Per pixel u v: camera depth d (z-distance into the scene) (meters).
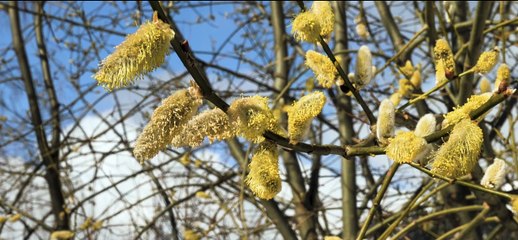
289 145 1.85
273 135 1.81
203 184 6.23
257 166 1.78
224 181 6.23
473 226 3.30
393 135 2.07
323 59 2.30
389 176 2.28
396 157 1.85
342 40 5.71
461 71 3.96
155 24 1.50
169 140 1.66
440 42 2.47
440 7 5.08
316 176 5.92
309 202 5.80
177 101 1.65
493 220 3.31
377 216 5.25
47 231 6.87
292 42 6.63
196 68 1.62
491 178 2.27
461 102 3.85
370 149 2.03
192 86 1.67
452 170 1.65
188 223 6.48
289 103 5.89
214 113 1.73
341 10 5.82
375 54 5.50
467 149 1.64
